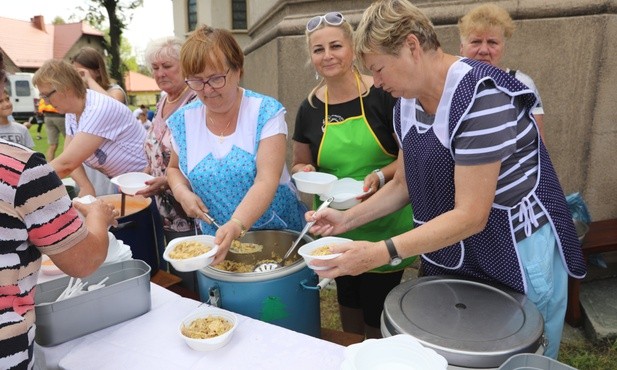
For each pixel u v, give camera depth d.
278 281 1.35
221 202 1.76
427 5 3.27
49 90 2.23
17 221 0.84
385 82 1.23
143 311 1.36
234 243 1.69
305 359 1.12
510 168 1.26
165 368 1.11
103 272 1.42
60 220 0.92
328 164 2.12
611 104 2.93
